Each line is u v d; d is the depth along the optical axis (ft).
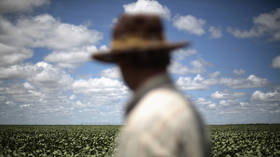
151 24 3.92
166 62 4.03
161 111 3.47
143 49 3.82
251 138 67.62
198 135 3.51
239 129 118.83
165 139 3.34
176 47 3.86
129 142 3.46
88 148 45.34
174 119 3.43
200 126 3.72
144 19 3.93
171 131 3.36
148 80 3.96
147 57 3.88
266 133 85.46
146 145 3.32
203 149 3.57
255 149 44.98
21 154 40.55
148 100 3.70
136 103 3.92
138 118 3.52
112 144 52.24
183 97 3.91
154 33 3.96
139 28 3.92
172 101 3.61
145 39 3.92
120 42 3.98
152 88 3.90
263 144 51.31
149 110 3.52
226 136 73.15
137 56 3.91
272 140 59.41
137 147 3.36
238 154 40.65
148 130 3.38
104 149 45.85
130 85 4.14
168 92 3.81
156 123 3.40
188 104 3.77
